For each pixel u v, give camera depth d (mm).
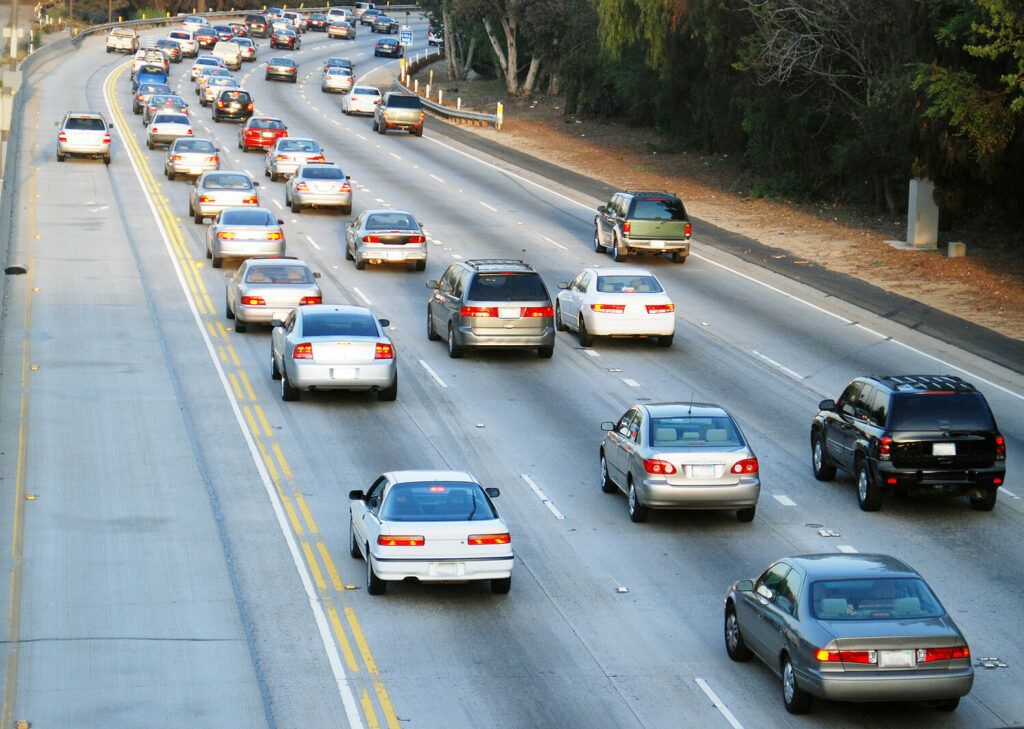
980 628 49344
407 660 45844
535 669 45219
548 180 181125
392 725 40781
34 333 94500
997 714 42000
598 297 95375
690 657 46500
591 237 142000
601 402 82375
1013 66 116938
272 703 42344
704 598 52344
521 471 68750
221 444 71812
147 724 40781
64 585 52500
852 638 39250
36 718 41062
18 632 47812
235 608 50438
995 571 55562
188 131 184750
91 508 61594
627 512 63156
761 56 161875
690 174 190125
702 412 62125
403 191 166375
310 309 81250
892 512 63719
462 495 51656
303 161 165875
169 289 109562
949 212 139625
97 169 166625
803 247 135875
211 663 45438
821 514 63125
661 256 132625
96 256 120500
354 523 55500
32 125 199500
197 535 58375
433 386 85062
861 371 90875
